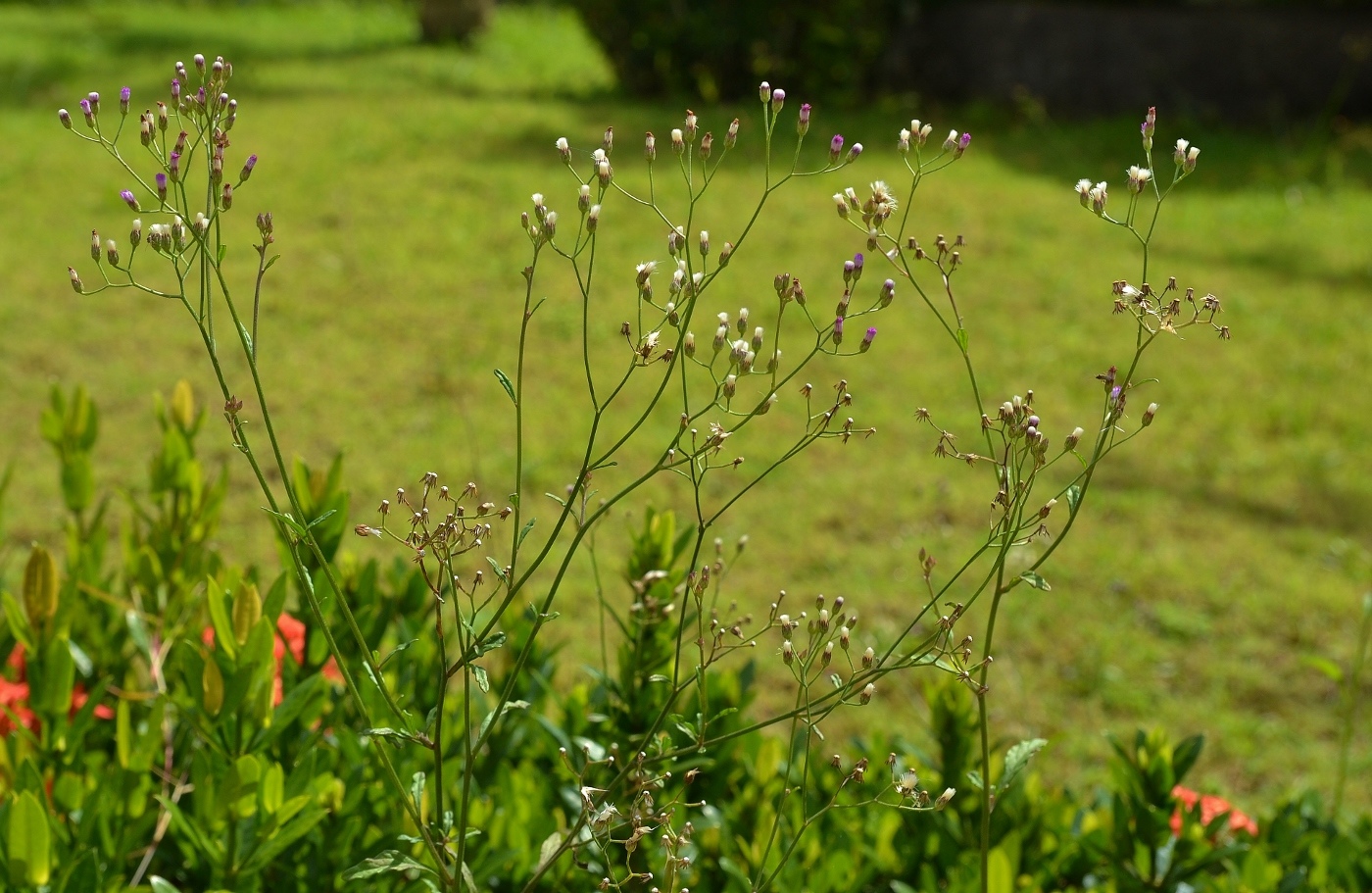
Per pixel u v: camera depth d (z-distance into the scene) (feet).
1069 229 29.66
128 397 19.31
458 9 49.80
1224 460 19.26
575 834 4.67
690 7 39.78
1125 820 6.79
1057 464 18.89
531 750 7.45
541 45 51.34
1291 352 23.35
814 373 21.49
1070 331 23.82
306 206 28.58
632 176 31.81
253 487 16.69
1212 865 7.19
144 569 7.75
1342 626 15.19
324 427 18.71
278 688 6.81
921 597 15.26
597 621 13.97
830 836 7.04
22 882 4.78
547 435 18.80
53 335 21.24
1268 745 13.19
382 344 21.94
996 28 41.86
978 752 7.98
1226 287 26.50
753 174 32.55
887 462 18.62
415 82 42.14
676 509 16.80
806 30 40.14
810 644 4.78
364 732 4.64
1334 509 18.04
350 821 5.83
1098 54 41.27
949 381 21.48
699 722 4.80
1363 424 20.61
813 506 17.20
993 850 5.51
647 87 40.98
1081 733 13.12
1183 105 40.86
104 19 50.78
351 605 7.24
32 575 6.44
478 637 4.48
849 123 38.60
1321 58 40.45
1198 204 32.14
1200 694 13.96
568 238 27.55
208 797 5.38
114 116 34.99
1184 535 17.04
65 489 8.20
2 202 27.55
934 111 41.34
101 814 5.44
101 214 27.30
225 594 5.77
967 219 29.96
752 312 24.09
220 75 4.46
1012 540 4.73
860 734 12.66
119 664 7.63
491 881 6.16
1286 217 31.45
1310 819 7.70
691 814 6.71
